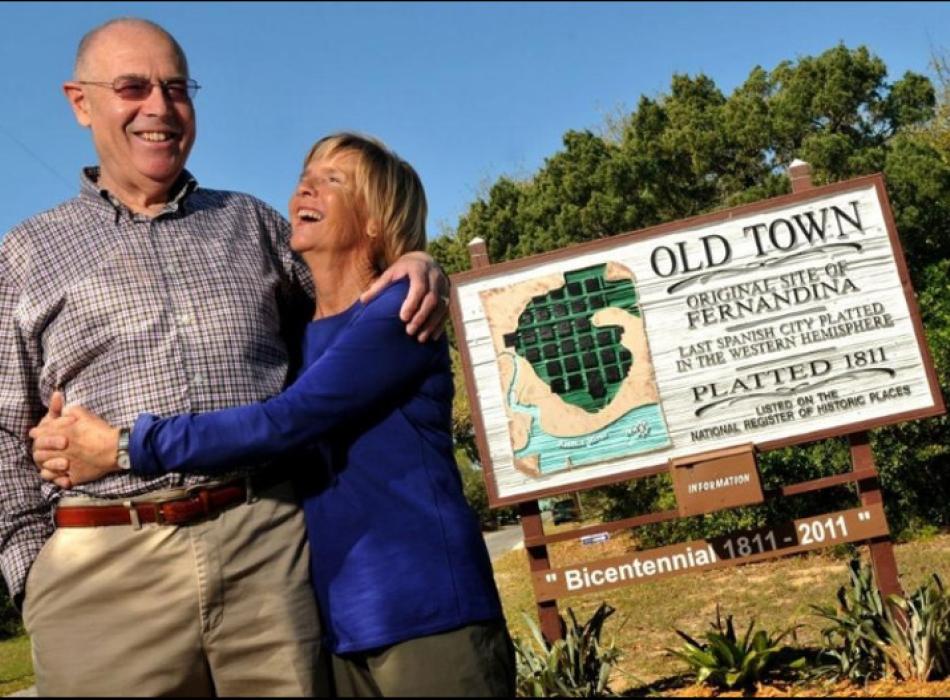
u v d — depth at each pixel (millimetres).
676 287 7102
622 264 7148
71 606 2434
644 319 7102
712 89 18844
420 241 2727
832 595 9414
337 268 2648
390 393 2414
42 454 2377
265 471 2523
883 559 6707
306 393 2332
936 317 12523
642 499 14781
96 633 2426
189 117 2725
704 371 7023
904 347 6891
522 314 7184
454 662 2297
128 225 2611
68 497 2480
